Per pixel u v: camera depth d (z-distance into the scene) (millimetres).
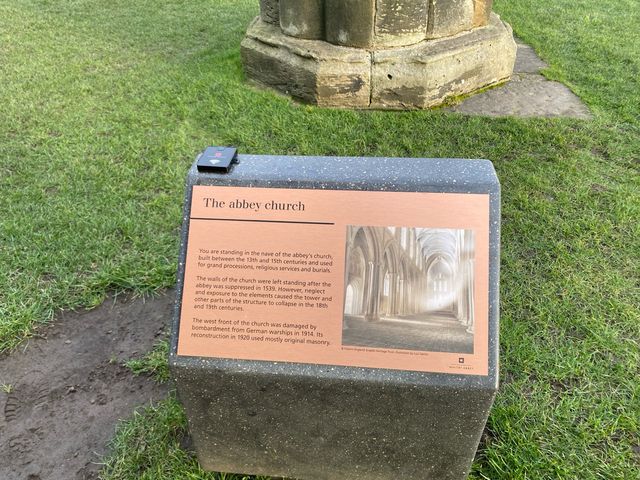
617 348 2186
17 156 3477
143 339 2332
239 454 1718
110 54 5137
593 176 3266
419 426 1537
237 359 1500
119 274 2576
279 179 1509
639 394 2004
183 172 3332
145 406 2033
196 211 1527
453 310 1435
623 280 2518
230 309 1503
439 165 1550
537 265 2621
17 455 1884
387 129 3805
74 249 2711
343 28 3975
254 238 1502
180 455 1840
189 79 4555
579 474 1766
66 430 1966
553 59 4969
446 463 1627
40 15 6184
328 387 1488
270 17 4453
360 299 1467
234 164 1583
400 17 3906
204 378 1526
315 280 1479
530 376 2109
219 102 4184
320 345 1477
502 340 2227
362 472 1708
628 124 3869
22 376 2164
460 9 4109
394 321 1454
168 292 2564
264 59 4359
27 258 2635
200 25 5910
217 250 1513
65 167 3371
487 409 1461
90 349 2283
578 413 1950
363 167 1547
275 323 1488
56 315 2430
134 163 3416
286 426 1610
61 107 4129
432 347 1439
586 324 2293
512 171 3301
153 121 3920
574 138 3660
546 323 2307
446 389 1435
